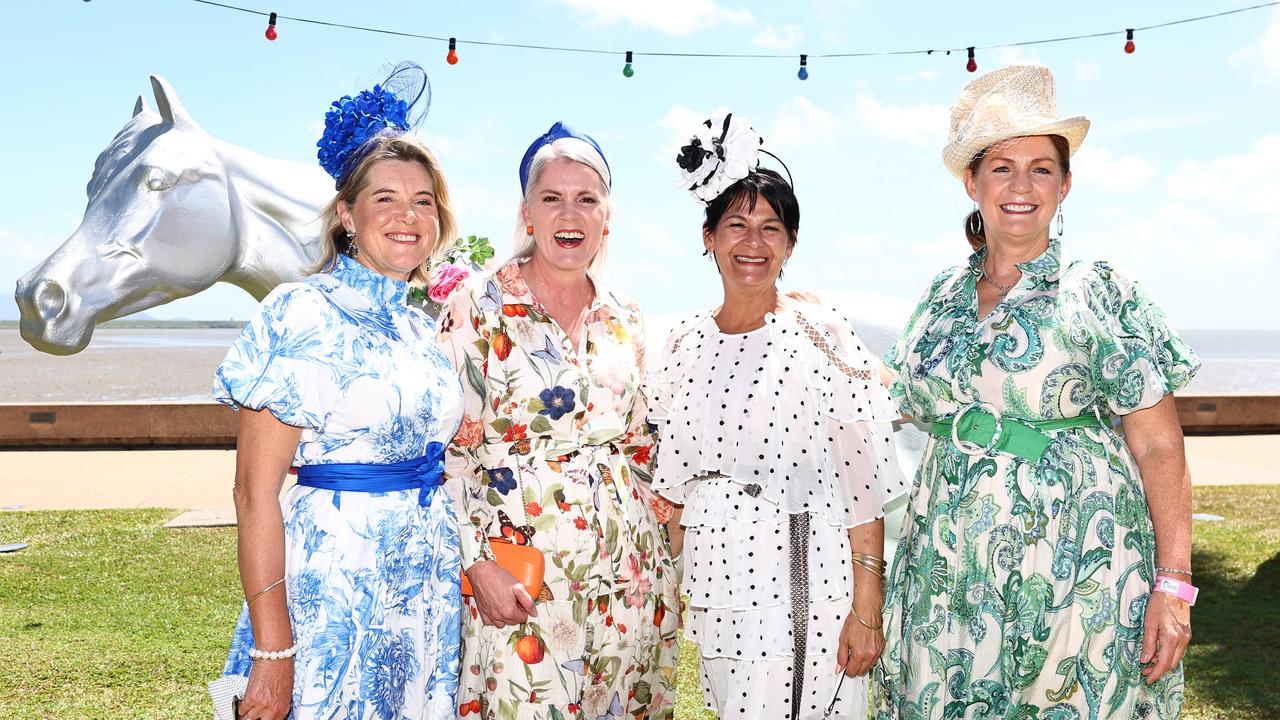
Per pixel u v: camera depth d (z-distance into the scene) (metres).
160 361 52.25
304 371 1.76
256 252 5.19
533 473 2.16
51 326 4.73
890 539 3.23
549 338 2.19
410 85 2.11
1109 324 1.93
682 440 2.21
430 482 1.92
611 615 2.18
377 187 1.91
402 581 1.88
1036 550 1.93
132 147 5.12
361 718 1.80
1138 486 1.98
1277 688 3.84
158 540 6.55
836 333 2.18
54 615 4.86
